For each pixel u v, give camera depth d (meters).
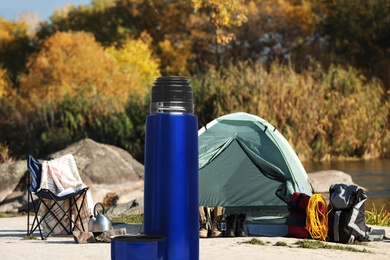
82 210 12.15
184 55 61.53
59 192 11.86
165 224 7.00
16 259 9.17
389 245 10.71
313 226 10.95
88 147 22.72
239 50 60.00
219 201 14.09
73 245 10.44
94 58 51.03
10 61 67.50
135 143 34.34
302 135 33.50
